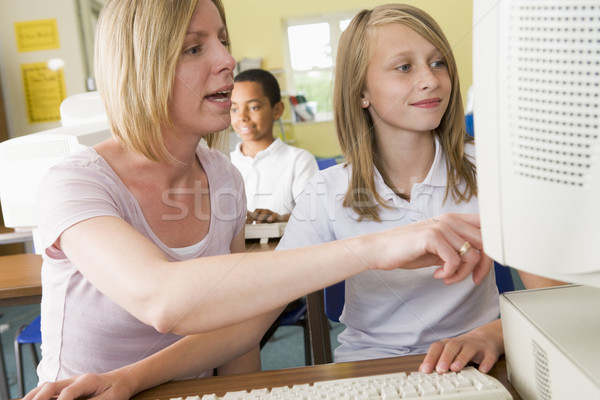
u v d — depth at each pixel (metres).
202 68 0.71
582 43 0.41
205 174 0.88
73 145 1.29
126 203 0.75
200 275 0.53
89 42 4.11
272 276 0.53
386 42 0.79
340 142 0.88
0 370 1.67
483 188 0.50
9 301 1.34
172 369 0.69
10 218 1.37
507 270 1.06
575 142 0.42
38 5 3.93
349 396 0.54
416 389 0.55
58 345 0.81
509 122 0.45
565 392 0.46
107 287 0.57
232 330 0.76
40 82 4.02
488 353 0.63
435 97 0.80
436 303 0.88
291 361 2.11
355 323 0.94
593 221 0.43
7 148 1.33
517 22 0.43
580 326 0.51
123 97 0.72
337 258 0.53
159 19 0.67
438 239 0.54
